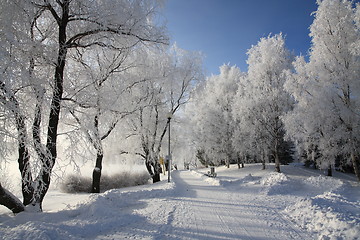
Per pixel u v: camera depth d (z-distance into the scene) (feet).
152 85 56.65
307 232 17.81
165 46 33.09
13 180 33.35
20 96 23.04
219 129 106.11
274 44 73.56
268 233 17.56
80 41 29.76
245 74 112.47
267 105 71.46
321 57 49.88
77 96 28.50
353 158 49.29
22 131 20.30
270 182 46.57
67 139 26.61
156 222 20.43
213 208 26.35
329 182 43.75
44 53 23.66
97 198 27.25
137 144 59.41
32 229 15.64
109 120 38.75
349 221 17.15
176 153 83.25
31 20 23.39
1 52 17.66
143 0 29.78
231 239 16.29
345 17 46.24
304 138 57.67
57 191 58.03
